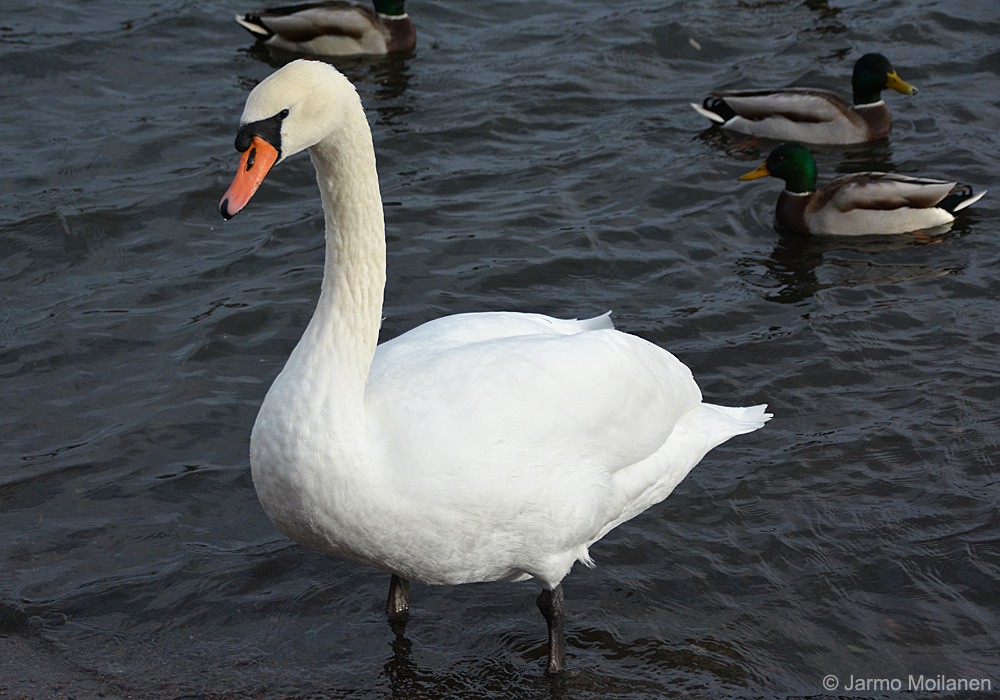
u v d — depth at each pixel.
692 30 14.89
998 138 12.59
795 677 6.16
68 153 11.92
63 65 13.80
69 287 9.85
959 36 14.60
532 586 6.91
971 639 6.41
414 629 6.54
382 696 6.05
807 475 7.66
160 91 13.46
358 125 5.49
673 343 9.20
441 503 5.56
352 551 5.68
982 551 6.99
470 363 5.91
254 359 8.93
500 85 13.66
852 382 8.65
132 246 10.48
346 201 5.53
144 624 6.52
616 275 10.19
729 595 6.72
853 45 14.64
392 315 9.46
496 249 10.46
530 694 6.07
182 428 8.12
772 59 14.45
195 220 10.91
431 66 14.35
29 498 7.42
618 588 6.77
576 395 6.02
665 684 6.11
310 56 14.77
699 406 6.96
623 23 15.07
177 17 15.23
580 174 11.87
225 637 6.46
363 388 5.56
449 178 11.72
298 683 6.12
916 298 9.88
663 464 6.59
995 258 10.58
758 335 9.30
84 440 7.97
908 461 7.75
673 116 13.21
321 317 5.59
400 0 14.74
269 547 7.12
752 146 12.80
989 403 8.30
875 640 6.41
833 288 10.10
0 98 13.02
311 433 5.39
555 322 6.84
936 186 11.08
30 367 8.76
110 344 9.05
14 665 6.17
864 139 12.88
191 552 7.05
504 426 5.72
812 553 7.01
